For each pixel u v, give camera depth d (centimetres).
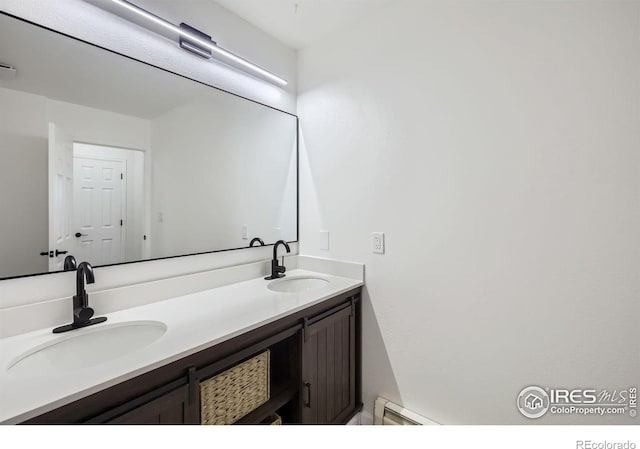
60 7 116
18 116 108
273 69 198
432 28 151
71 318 115
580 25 114
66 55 117
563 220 119
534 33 124
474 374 142
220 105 170
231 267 174
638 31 104
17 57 107
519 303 129
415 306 160
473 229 141
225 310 130
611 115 109
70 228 119
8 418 65
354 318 174
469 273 142
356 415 178
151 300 138
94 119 125
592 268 113
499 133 133
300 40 201
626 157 107
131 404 83
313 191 205
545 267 123
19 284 107
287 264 207
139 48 138
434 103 151
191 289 154
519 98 128
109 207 129
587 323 115
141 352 92
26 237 109
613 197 109
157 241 145
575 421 118
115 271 131
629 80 106
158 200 145
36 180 111
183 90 154
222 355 107
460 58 143
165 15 145
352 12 174
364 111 178
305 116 208
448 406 149
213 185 167
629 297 107
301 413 140
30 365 94
